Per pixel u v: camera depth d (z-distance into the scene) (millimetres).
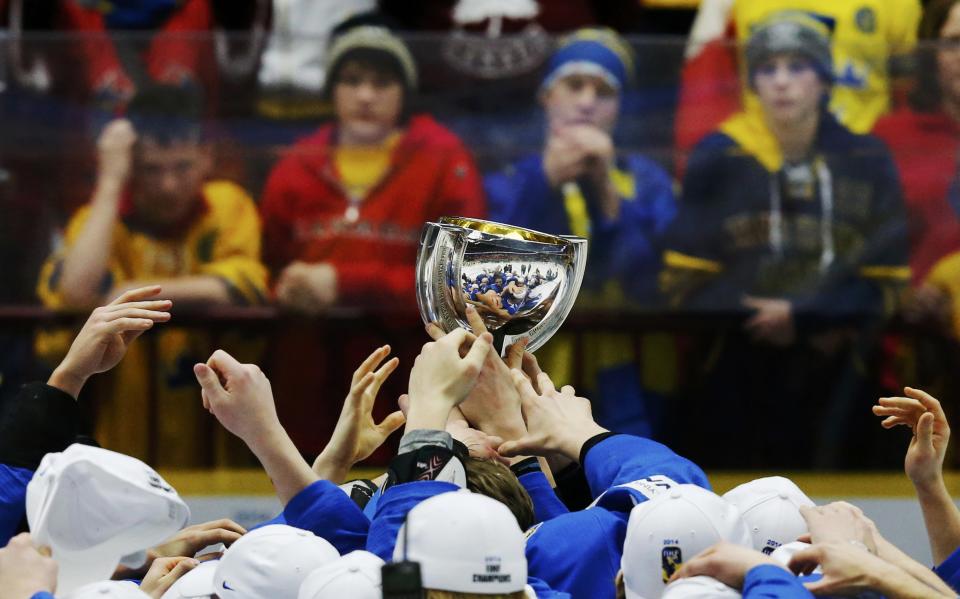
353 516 6625
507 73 11781
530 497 7359
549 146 11797
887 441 11906
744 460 11953
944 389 11859
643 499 6438
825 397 11914
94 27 13273
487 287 7152
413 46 11766
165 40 11766
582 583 6527
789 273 11844
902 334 11867
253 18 13531
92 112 11719
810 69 11781
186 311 11711
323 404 11773
